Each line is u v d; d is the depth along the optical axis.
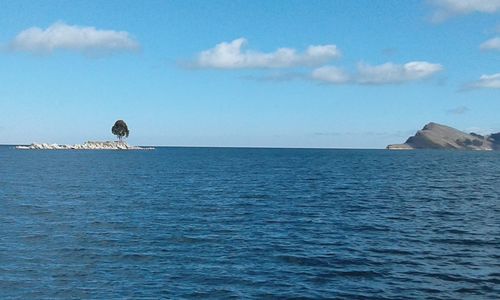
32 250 21.80
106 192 47.78
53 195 44.66
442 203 40.78
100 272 18.42
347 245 23.58
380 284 17.31
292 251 22.17
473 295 16.17
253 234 26.16
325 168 97.94
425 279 17.94
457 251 22.44
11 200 40.47
